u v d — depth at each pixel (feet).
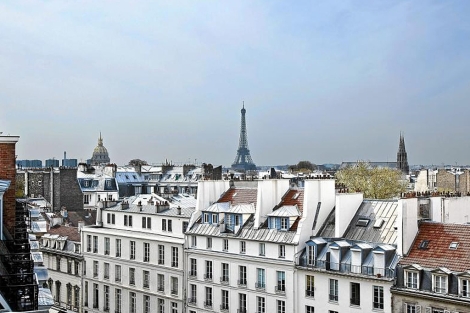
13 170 101.14
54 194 581.12
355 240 241.55
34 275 76.07
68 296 366.22
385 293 218.79
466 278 197.47
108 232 338.13
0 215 85.97
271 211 275.39
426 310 205.77
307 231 252.83
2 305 64.34
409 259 218.59
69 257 364.17
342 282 232.73
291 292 249.75
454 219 249.14
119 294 332.60
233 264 273.75
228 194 306.76
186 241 295.69
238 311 270.67
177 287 301.22
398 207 226.38
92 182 649.61
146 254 319.06
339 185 334.03
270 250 259.80
